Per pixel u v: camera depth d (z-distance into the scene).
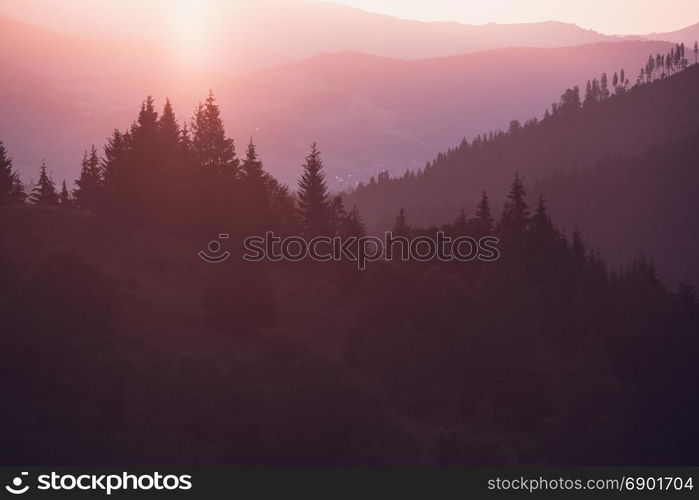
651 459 70.31
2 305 65.06
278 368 70.00
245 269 85.00
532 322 99.38
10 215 105.19
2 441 52.75
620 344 102.75
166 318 81.19
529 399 84.12
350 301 100.81
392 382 78.25
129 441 56.38
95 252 100.00
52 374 61.03
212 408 59.31
